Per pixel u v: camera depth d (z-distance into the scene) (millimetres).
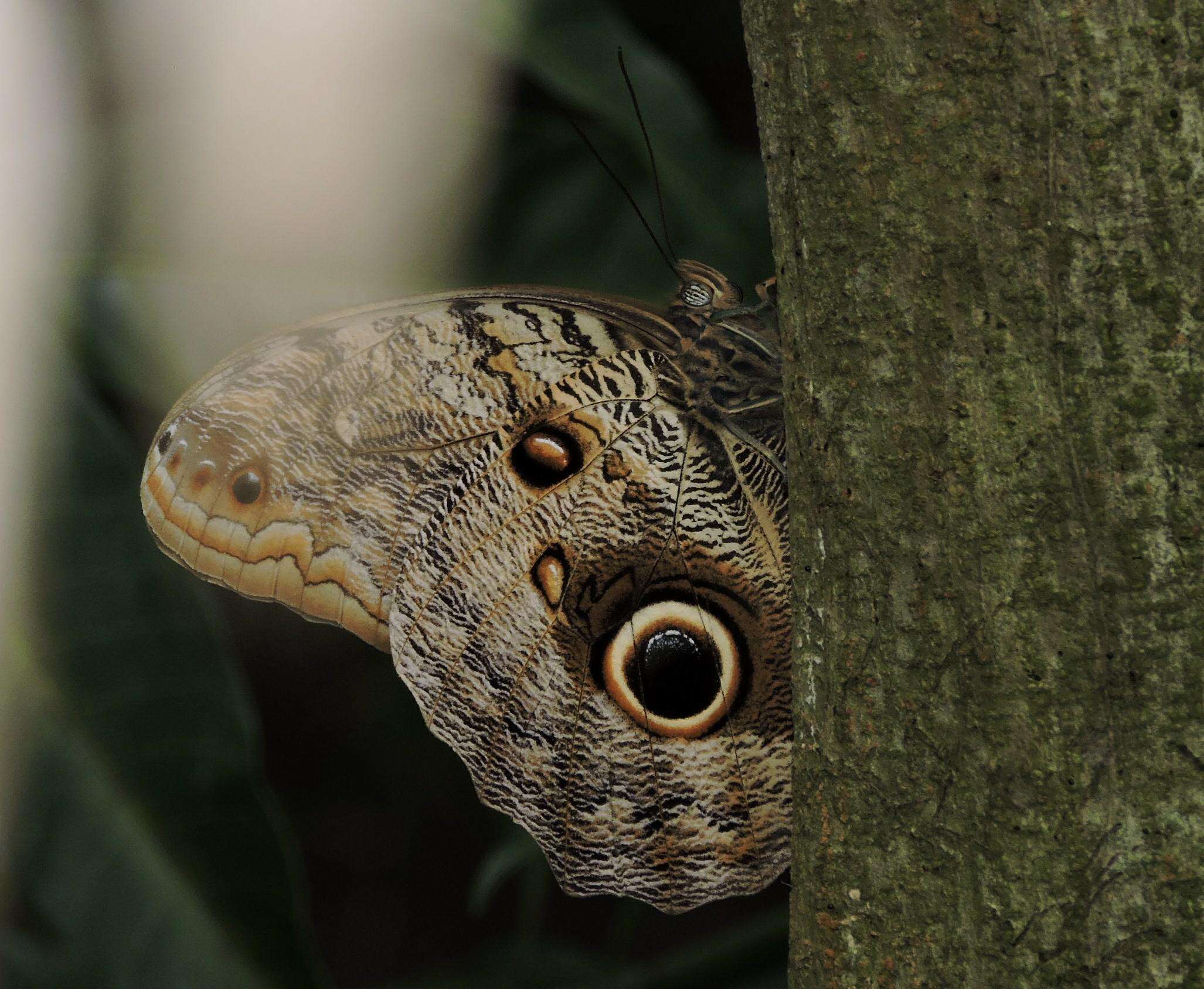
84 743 1281
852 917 1203
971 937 1195
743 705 1278
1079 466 1135
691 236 1321
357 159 1312
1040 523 1161
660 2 1392
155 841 1282
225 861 1282
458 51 1323
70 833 1279
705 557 1278
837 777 1204
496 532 1275
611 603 1278
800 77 1197
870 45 1191
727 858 1278
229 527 1270
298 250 1308
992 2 1117
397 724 1998
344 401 1271
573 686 1278
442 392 1272
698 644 1278
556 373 1274
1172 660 1113
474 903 1335
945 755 1196
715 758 1278
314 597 1274
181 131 1308
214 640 1285
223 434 1268
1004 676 1187
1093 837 1147
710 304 1278
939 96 1160
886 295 1195
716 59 1395
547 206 1321
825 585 1204
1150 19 1067
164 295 1298
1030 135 1120
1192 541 1101
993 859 1194
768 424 1277
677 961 1298
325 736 2006
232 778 1284
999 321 1161
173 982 1276
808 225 1200
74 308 1293
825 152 1197
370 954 1883
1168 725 1117
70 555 1283
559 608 1278
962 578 1194
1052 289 1130
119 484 1286
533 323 1272
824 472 1202
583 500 1277
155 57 1313
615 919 1404
